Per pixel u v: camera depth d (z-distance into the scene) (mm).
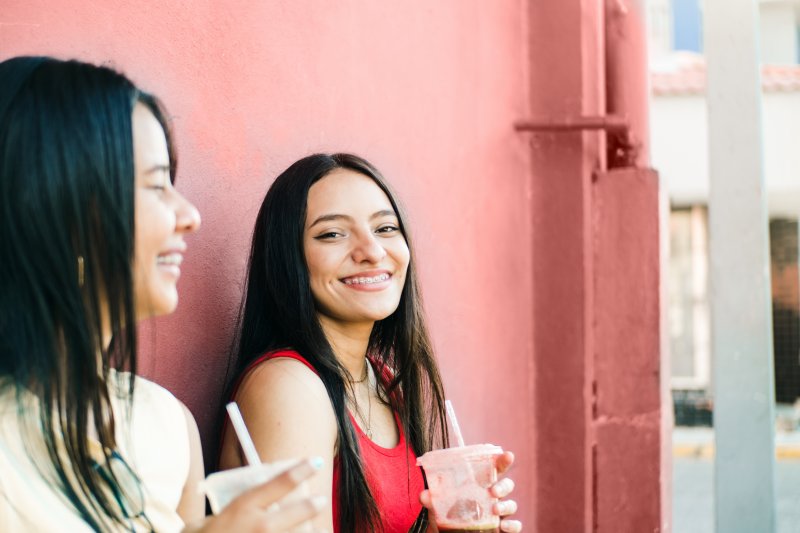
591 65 3830
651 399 3777
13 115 1215
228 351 2129
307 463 1131
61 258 1210
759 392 3494
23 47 1573
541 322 3801
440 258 3084
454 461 1751
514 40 3744
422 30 3061
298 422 1902
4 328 1207
